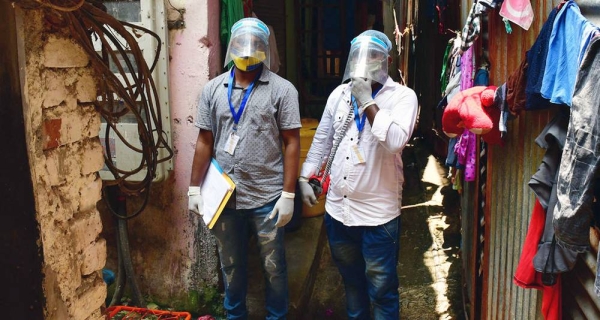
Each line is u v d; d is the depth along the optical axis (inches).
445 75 156.7
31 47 65.6
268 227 119.0
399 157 111.3
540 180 75.4
